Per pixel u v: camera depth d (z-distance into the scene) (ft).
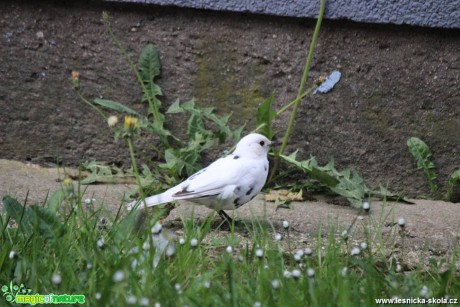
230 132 29.76
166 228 25.20
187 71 30.63
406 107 30.09
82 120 31.14
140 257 18.93
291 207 28.30
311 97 30.32
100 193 28.71
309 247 23.47
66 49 30.83
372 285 18.20
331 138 30.50
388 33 29.73
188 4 29.73
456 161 30.25
